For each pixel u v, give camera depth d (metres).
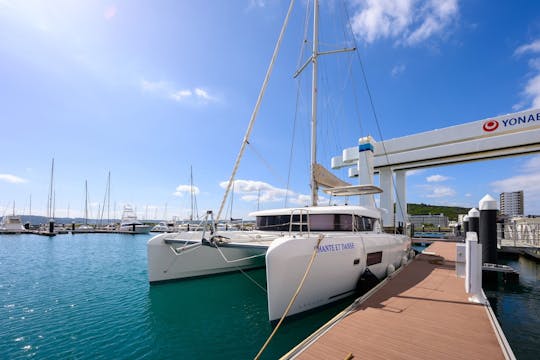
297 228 6.81
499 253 13.83
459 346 2.93
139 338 4.38
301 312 4.54
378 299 4.53
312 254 4.58
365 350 2.84
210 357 3.78
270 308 4.19
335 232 6.20
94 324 4.95
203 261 7.57
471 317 3.73
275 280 4.19
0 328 4.79
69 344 4.18
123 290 7.28
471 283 4.42
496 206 8.17
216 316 5.32
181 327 4.81
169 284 6.98
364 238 5.80
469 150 15.62
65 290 7.33
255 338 4.34
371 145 12.28
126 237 28.73
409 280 5.86
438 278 6.07
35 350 3.98
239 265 8.41
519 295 6.89
